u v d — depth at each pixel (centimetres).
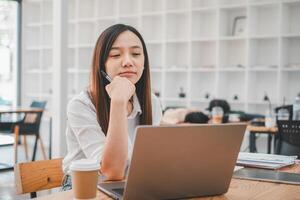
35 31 891
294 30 590
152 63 725
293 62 590
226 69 610
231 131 118
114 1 778
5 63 876
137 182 109
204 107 659
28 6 877
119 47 154
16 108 654
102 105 156
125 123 137
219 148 118
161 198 114
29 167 153
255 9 603
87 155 149
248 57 593
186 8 662
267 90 616
